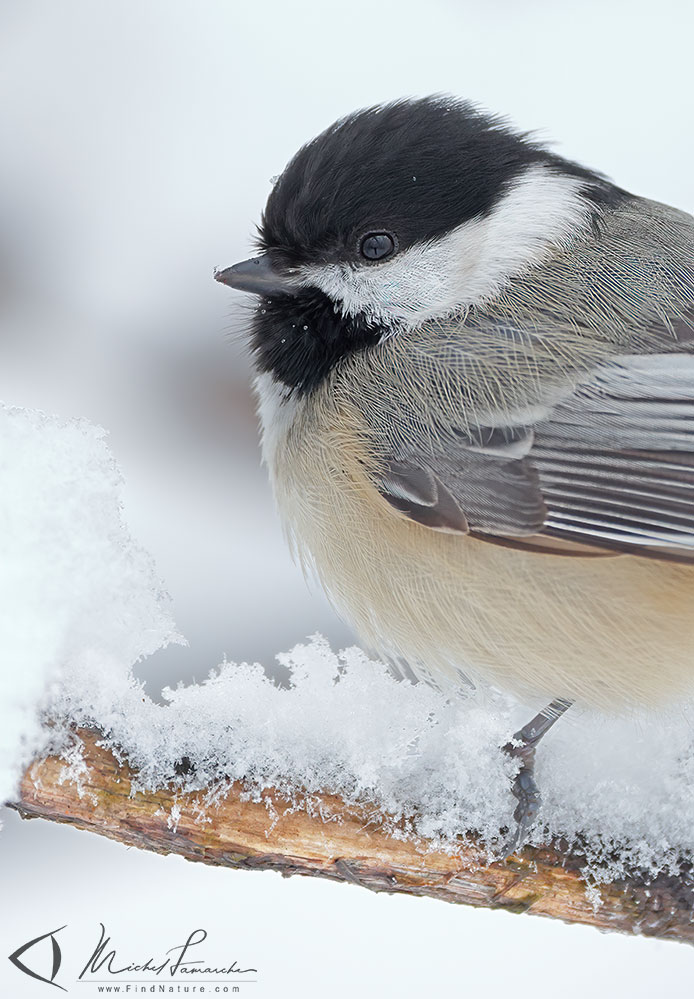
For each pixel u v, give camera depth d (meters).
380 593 1.51
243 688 1.49
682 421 1.50
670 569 1.50
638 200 1.52
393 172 1.51
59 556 1.49
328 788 1.49
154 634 1.49
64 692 1.49
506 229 1.51
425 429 1.51
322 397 1.52
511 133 1.52
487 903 1.49
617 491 1.50
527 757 1.50
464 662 1.51
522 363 1.51
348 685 1.49
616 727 1.51
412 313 1.51
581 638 1.50
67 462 1.49
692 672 1.50
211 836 1.49
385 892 1.49
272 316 1.52
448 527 1.51
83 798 1.49
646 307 1.51
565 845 1.49
